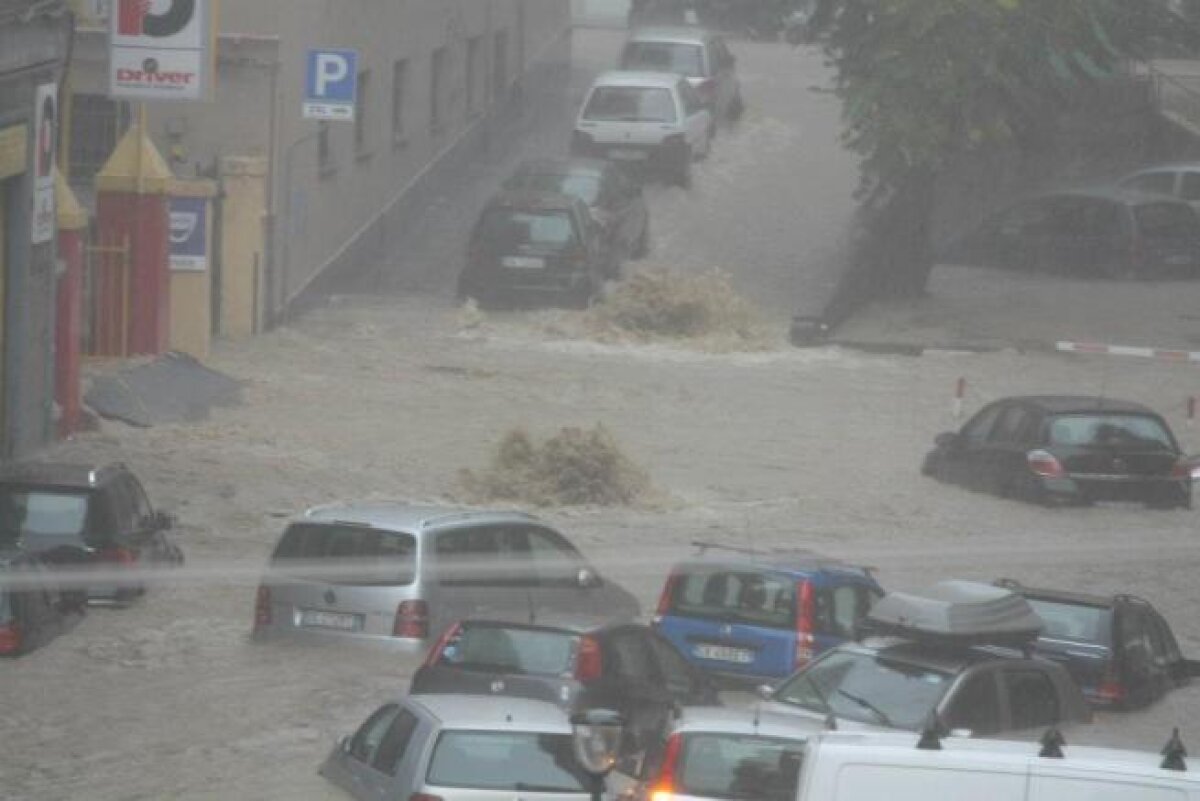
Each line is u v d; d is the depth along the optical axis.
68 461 67.31
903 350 101.25
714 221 124.25
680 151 127.75
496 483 70.25
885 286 114.81
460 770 34.03
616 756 30.31
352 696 46.25
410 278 111.69
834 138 144.12
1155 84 139.00
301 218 101.25
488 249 105.19
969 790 25.97
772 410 87.38
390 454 75.06
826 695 40.25
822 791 26.14
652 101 128.38
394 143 117.94
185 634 51.41
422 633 49.00
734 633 49.03
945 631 40.97
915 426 85.44
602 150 128.00
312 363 90.81
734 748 34.59
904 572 61.47
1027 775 25.92
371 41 111.81
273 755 41.72
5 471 54.31
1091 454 72.56
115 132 96.19
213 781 39.69
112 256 83.94
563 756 34.41
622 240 112.62
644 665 45.09
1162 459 73.12
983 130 105.56
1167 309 115.12
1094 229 124.38
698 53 139.75
